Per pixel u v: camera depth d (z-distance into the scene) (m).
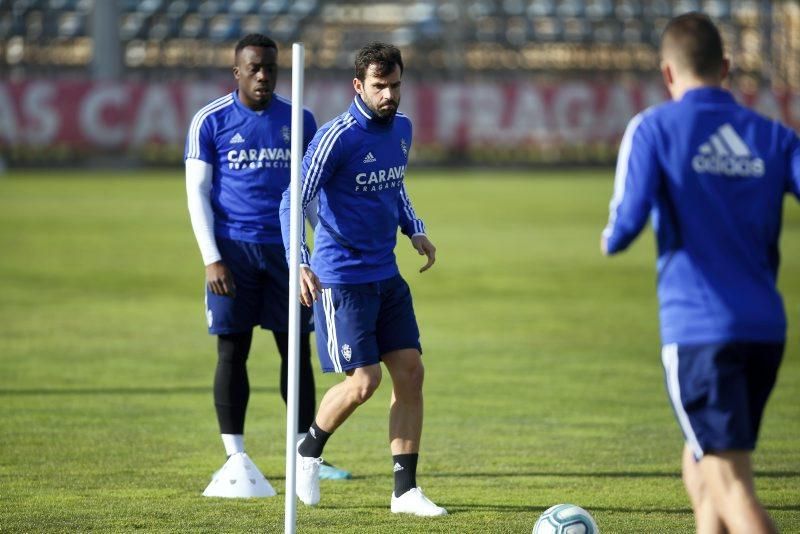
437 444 24.89
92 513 19.17
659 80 148.50
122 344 37.53
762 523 13.52
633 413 28.14
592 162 137.88
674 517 19.11
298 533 18.03
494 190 107.38
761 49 146.75
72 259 59.41
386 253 19.56
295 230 16.27
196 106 121.56
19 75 141.75
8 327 40.50
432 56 151.75
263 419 27.30
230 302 21.88
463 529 18.30
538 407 28.78
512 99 125.50
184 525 18.47
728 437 13.72
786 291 50.16
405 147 19.64
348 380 19.47
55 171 125.25
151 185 108.81
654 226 14.48
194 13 147.12
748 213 14.02
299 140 16.25
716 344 13.75
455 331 40.75
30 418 26.95
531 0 149.88
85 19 144.75
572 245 67.94
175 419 27.05
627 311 45.53
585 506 19.86
